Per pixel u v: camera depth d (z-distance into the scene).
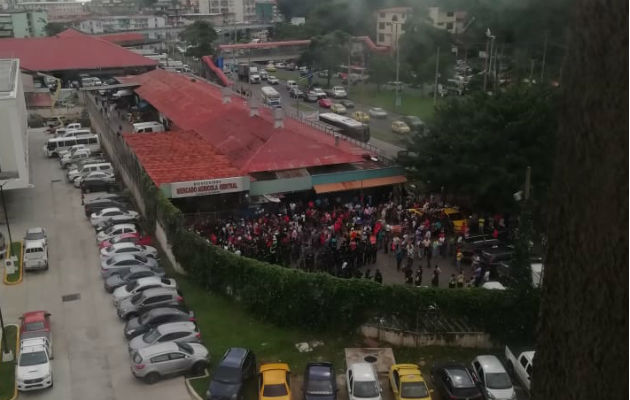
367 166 48.50
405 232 39.59
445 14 97.50
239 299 32.31
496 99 44.88
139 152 49.75
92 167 54.66
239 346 28.78
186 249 35.53
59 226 45.09
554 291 6.43
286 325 30.22
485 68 75.88
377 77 100.56
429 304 28.42
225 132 56.19
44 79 101.81
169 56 145.25
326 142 52.38
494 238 38.81
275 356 28.03
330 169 47.75
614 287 5.79
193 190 42.25
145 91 86.00
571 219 6.12
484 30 87.06
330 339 29.33
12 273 36.62
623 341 5.80
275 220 41.00
